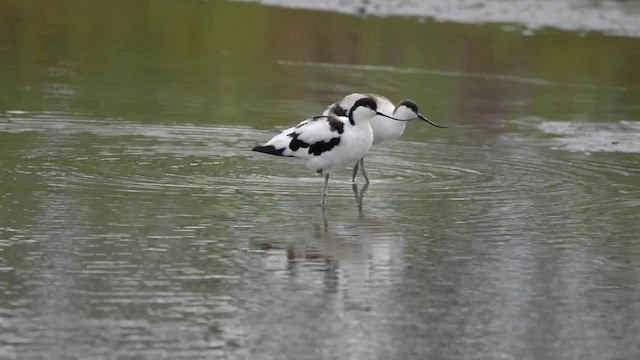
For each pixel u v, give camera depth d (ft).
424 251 42.83
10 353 31.76
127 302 36.01
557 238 45.21
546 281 39.83
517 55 94.89
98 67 83.15
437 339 34.12
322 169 51.01
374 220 47.06
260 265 40.40
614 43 99.14
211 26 100.73
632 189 54.13
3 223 44.06
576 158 61.41
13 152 56.34
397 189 52.85
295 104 74.38
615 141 66.80
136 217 45.73
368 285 38.70
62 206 46.88
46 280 37.73
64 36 93.91
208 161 56.75
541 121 72.59
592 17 105.40
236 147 60.49
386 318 35.65
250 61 89.10
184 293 37.11
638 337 34.88
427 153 61.41
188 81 80.18
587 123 72.28
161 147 59.47
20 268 38.78
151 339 33.12
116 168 54.08
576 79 88.33
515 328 35.29
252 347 32.89
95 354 31.89
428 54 93.91
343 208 48.98
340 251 42.42
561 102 79.30
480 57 93.71
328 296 37.42
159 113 68.74
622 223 47.80
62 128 62.80
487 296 38.06
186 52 90.99
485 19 105.40
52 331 33.45
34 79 77.36
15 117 65.05
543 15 105.81
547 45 97.96
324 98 77.00
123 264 39.70
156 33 97.45
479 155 61.41
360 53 93.61
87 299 36.14
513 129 69.72
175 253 41.22
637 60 94.53
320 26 101.65
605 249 43.91
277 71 85.92
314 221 46.57
